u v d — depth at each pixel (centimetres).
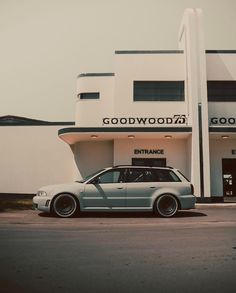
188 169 1742
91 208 1048
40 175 2100
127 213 1171
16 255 561
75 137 1805
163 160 1812
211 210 1345
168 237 729
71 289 398
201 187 1582
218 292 390
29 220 991
